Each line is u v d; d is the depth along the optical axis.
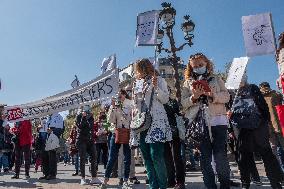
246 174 5.05
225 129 4.38
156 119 4.53
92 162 7.36
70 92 8.02
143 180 7.77
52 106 8.23
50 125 8.93
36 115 8.47
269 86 6.91
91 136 7.39
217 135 4.35
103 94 7.74
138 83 4.81
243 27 5.53
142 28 5.97
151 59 7.02
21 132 9.22
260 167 10.00
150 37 5.90
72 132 9.77
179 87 10.03
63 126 9.30
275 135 6.71
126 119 6.40
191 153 9.67
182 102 4.61
